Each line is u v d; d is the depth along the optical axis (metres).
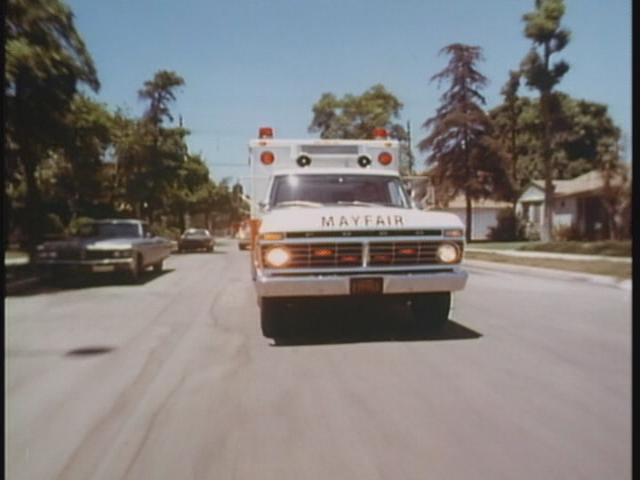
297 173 8.29
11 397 4.96
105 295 11.80
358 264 6.51
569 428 4.11
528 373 5.53
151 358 6.31
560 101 31.75
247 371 5.69
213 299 11.15
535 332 7.48
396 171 8.91
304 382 5.30
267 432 4.11
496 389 5.03
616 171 24.69
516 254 22.86
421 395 4.88
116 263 13.15
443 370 5.66
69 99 14.63
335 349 6.57
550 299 10.68
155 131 32.06
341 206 7.85
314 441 3.94
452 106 39.09
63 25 13.59
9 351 6.69
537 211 39.47
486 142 37.91
